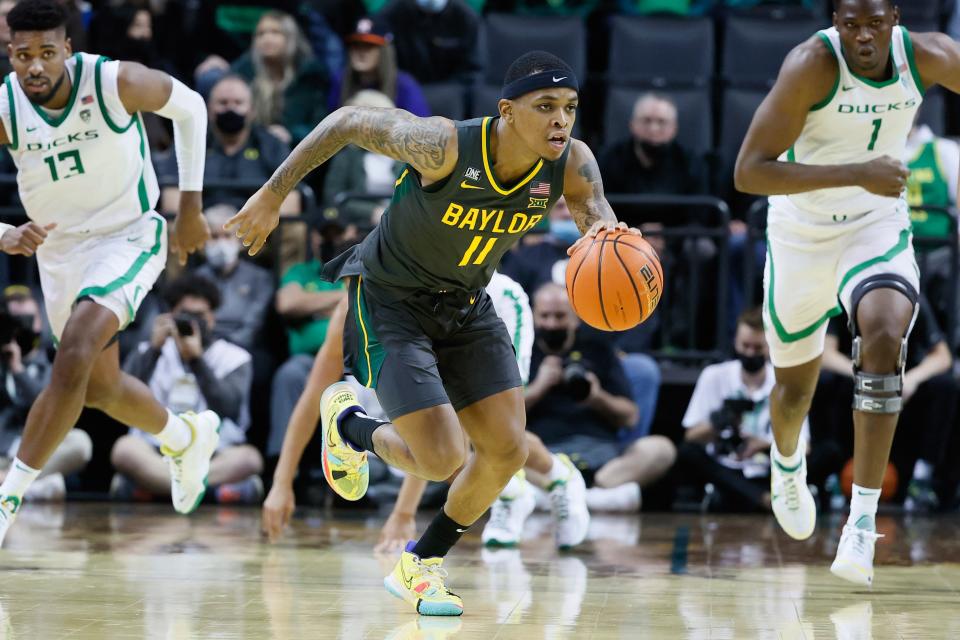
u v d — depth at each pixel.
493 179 7.59
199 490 12.10
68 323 9.94
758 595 9.17
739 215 19.39
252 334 16.81
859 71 9.46
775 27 21.58
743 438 16.19
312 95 19.59
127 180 10.48
